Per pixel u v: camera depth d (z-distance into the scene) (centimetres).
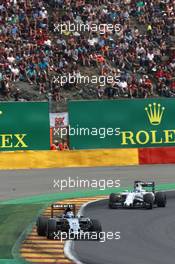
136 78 14200
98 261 4912
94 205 7894
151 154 11375
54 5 15488
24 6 15062
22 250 5341
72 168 11025
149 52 14862
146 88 13975
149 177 10238
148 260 4941
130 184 9681
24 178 10162
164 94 14100
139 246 5494
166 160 11438
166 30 15800
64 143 11312
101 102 11194
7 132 10988
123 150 11288
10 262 4894
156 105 11381
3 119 10975
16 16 14788
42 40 14275
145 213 7219
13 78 13388
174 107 11438
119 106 11269
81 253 5200
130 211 7375
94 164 11181
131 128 11306
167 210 7431
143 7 16100
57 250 5319
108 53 14625
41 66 13625
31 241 5697
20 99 12938
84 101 11156
